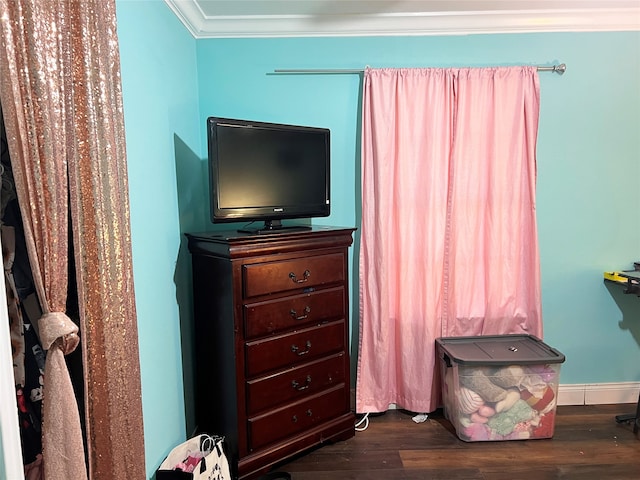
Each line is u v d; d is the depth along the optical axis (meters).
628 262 2.41
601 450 2.04
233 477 1.80
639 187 2.37
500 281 2.31
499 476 1.86
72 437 0.92
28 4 0.81
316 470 1.92
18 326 0.93
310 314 1.95
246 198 1.87
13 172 0.82
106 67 1.07
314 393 2.02
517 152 2.25
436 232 2.27
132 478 1.16
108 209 1.06
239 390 1.77
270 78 2.32
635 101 2.32
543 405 2.10
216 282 1.80
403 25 2.25
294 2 2.04
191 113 2.17
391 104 2.23
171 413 1.80
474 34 2.29
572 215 2.39
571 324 2.46
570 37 2.28
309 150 2.08
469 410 2.09
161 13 1.73
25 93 0.81
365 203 2.27
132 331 1.18
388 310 2.31
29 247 0.84
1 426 0.78
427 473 1.89
